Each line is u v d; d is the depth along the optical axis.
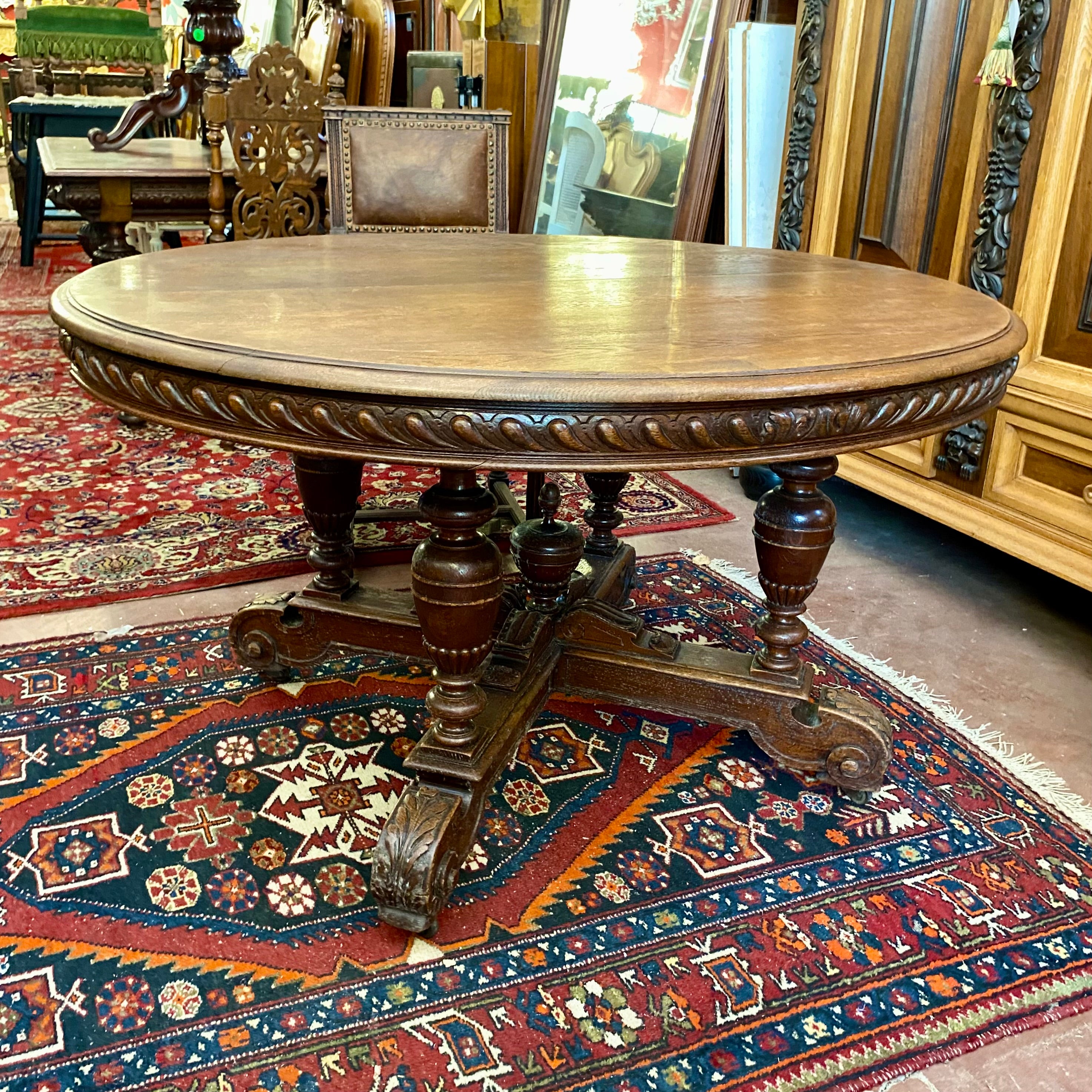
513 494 2.57
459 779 1.32
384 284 1.38
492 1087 1.06
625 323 1.15
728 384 0.91
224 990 1.17
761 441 0.94
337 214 2.27
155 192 3.31
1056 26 1.91
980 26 2.10
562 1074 1.08
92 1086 1.04
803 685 1.57
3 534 2.46
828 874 1.40
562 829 1.48
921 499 2.35
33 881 1.33
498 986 1.19
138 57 6.27
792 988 1.20
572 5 3.79
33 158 5.38
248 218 3.20
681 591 2.27
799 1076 1.08
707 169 3.31
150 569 2.29
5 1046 1.09
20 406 3.51
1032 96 1.99
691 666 1.62
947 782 1.61
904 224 2.38
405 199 2.30
